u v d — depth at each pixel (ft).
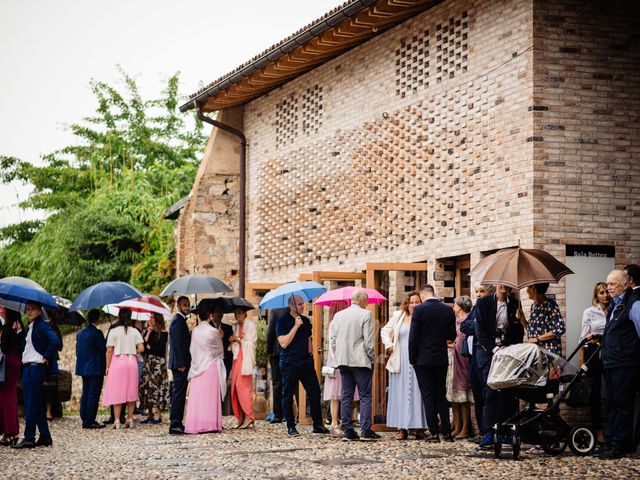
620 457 35.53
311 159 68.80
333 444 42.57
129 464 37.35
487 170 49.75
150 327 59.98
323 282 58.80
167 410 71.67
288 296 50.60
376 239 60.59
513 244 47.37
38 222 139.44
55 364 44.98
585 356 39.40
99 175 146.20
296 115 71.05
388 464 35.19
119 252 106.93
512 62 48.03
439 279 53.83
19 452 42.24
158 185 133.08
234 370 53.47
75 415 74.54
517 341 39.27
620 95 47.47
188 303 52.65
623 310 35.35
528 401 37.06
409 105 57.21
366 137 61.93
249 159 78.54
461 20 52.24
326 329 57.41
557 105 46.70
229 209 81.20
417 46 56.49
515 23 47.96
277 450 40.86
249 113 78.74
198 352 51.16
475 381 42.04
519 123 47.29
